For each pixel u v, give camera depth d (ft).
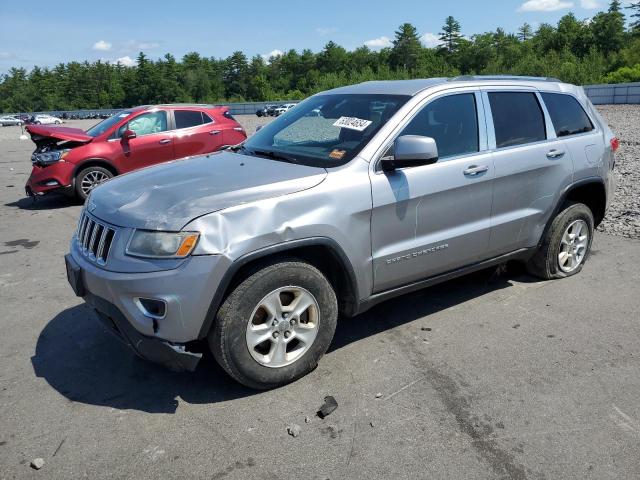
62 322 14.58
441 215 12.84
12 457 9.21
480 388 11.07
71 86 431.43
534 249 15.72
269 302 10.52
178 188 10.93
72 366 12.25
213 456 9.18
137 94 408.46
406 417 10.14
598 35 321.11
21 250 21.85
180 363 9.89
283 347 10.91
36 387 11.38
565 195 15.66
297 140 13.39
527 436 9.59
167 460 9.10
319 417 10.19
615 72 229.25
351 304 11.96
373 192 11.57
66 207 30.83
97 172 30.86
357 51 413.39
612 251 19.62
